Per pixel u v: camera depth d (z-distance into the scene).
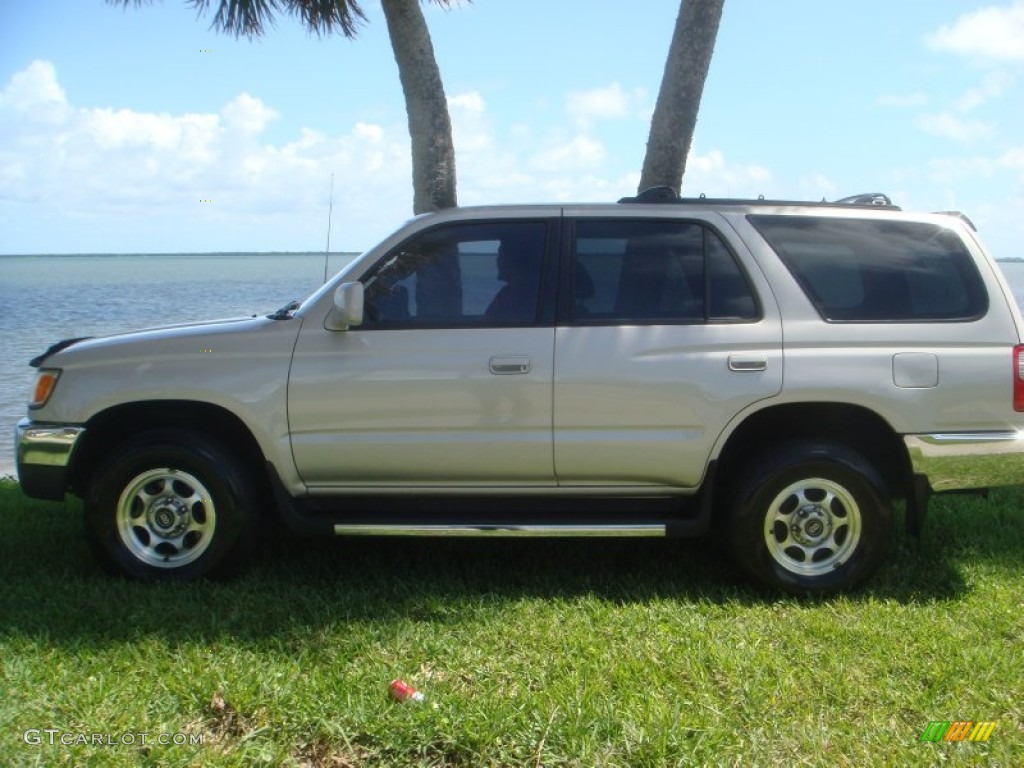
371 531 4.41
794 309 4.41
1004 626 4.04
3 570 4.70
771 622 4.09
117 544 4.50
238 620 3.99
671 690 3.33
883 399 4.32
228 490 4.45
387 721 3.02
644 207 4.57
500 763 2.85
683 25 6.85
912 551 5.13
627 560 4.97
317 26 7.36
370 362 4.39
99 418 4.50
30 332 19.97
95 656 3.59
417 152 7.13
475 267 4.52
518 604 4.21
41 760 2.79
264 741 2.96
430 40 7.06
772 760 2.89
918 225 4.55
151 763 2.80
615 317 4.43
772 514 4.40
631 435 4.38
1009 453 4.35
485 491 4.51
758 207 4.59
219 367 4.42
